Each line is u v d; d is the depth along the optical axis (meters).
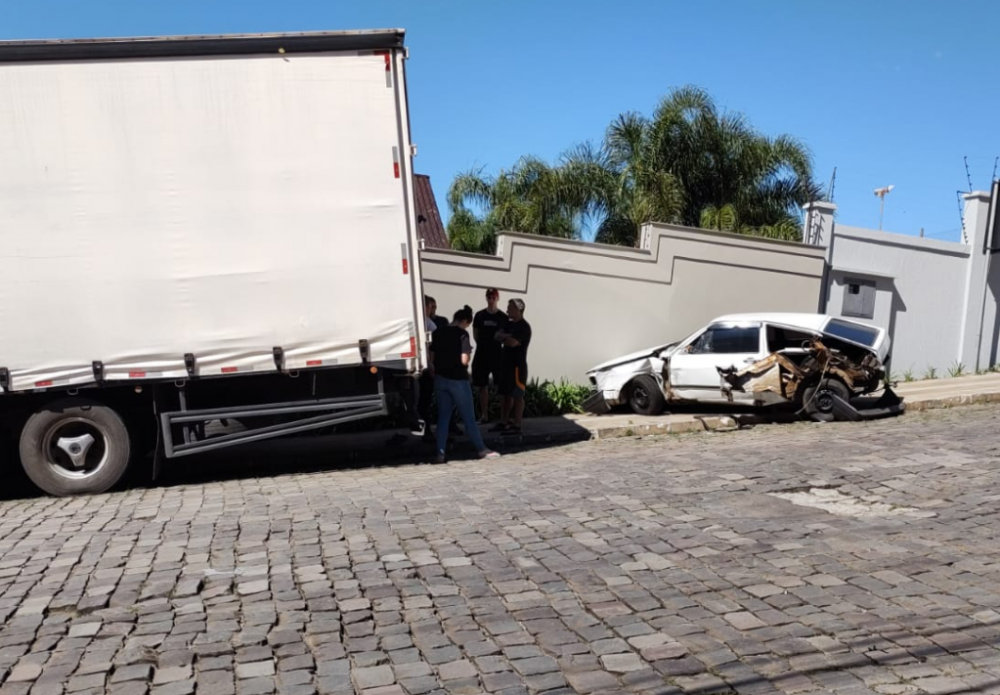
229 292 9.02
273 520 7.37
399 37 9.14
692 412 13.62
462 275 14.05
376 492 8.47
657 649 4.42
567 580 5.52
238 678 4.25
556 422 12.90
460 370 10.27
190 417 9.12
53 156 8.71
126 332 8.88
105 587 5.66
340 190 9.16
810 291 15.89
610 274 14.77
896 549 5.89
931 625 4.56
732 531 6.52
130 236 8.85
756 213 19.95
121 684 4.22
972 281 17.56
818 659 4.22
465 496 8.09
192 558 6.26
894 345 17.02
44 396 9.10
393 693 4.05
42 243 8.74
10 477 10.21
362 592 5.41
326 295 9.18
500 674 4.21
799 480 8.20
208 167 8.94
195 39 8.80
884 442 10.07
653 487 8.16
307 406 9.36
